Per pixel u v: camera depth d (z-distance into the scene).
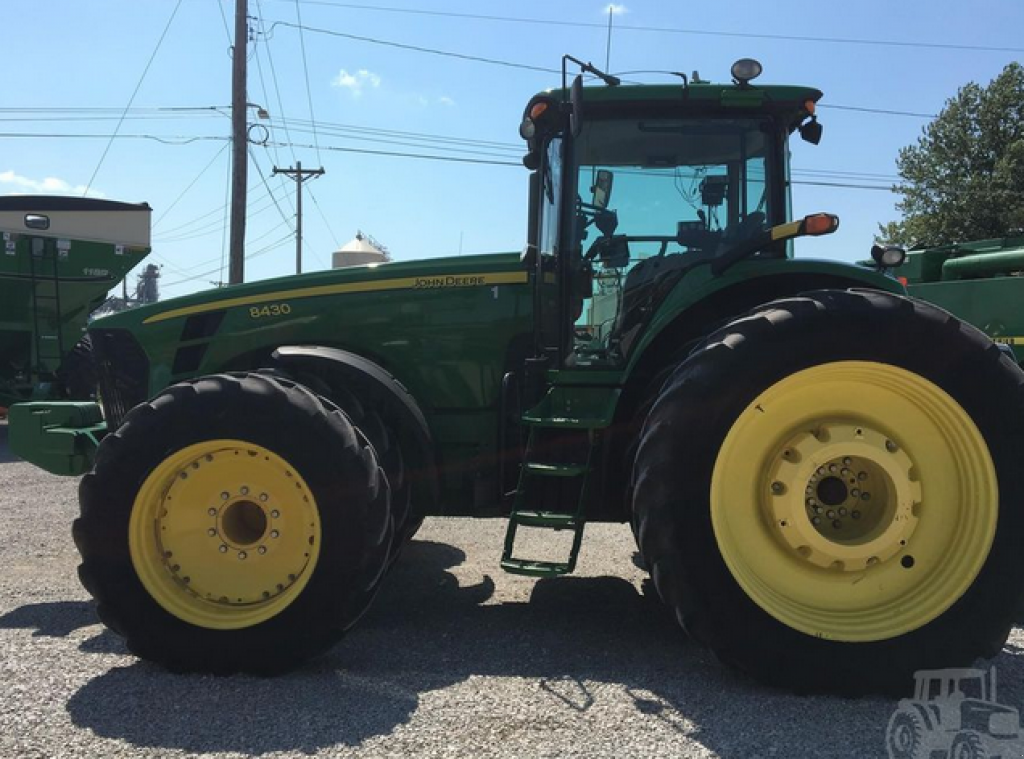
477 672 2.97
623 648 3.24
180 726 2.52
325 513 2.94
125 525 2.99
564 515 3.23
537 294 3.71
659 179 3.67
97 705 2.67
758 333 2.83
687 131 3.63
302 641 2.92
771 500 2.88
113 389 4.20
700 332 3.42
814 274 3.29
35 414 3.95
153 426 3.01
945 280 8.77
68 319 11.05
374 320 3.86
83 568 2.99
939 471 2.88
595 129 3.64
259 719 2.57
